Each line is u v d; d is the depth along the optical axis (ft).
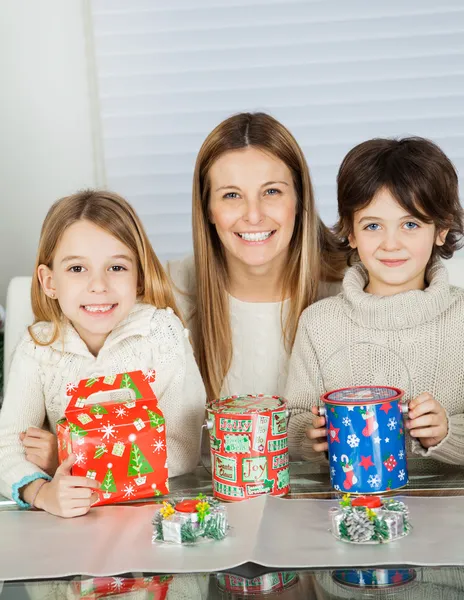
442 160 4.64
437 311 4.65
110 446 3.84
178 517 3.28
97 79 8.59
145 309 4.65
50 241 4.50
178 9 8.48
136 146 8.66
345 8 8.43
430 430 4.01
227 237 5.16
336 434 3.76
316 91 8.54
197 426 4.61
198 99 8.61
